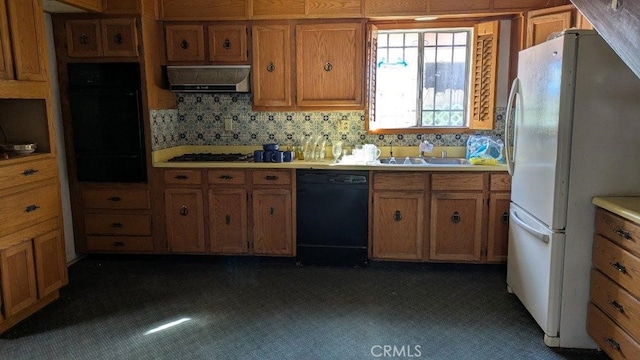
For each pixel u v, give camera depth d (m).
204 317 2.78
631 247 1.91
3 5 2.53
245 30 3.68
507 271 3.15
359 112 3.95
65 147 3.66
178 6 3.64
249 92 3.82
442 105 3.94
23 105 2.90
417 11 3.52
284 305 2.94
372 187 3.48
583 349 2.37
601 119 2.18
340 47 3.66
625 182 2.22
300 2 3.59
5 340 2.51
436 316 2.77
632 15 1.42
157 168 3.62
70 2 3.11
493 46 3.58
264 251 3.66
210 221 3.66
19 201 2.64
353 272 3.51
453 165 3.38
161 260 3.80
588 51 2.15
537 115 2.49
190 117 4.11
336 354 2.36
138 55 3.50
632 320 1.91
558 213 2.27
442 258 3.49
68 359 2.34
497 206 3.39
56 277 2.98
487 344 2.44
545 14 3.29
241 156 3.92
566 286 2.32
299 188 3.54
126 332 2.60
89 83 3.55
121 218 3.71
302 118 4.02
